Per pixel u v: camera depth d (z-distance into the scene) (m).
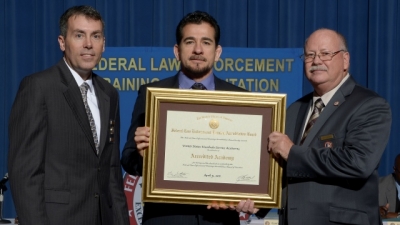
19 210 3.00
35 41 5.52
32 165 3.01
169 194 3.23
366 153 3.14
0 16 5.52
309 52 3.34
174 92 3.24
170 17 5.47
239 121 3.26
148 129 3.22
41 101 3.07
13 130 3.06
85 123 3.14
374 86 5.49
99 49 3.19
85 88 3.22
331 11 5.52
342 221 3.19
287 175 3.20
